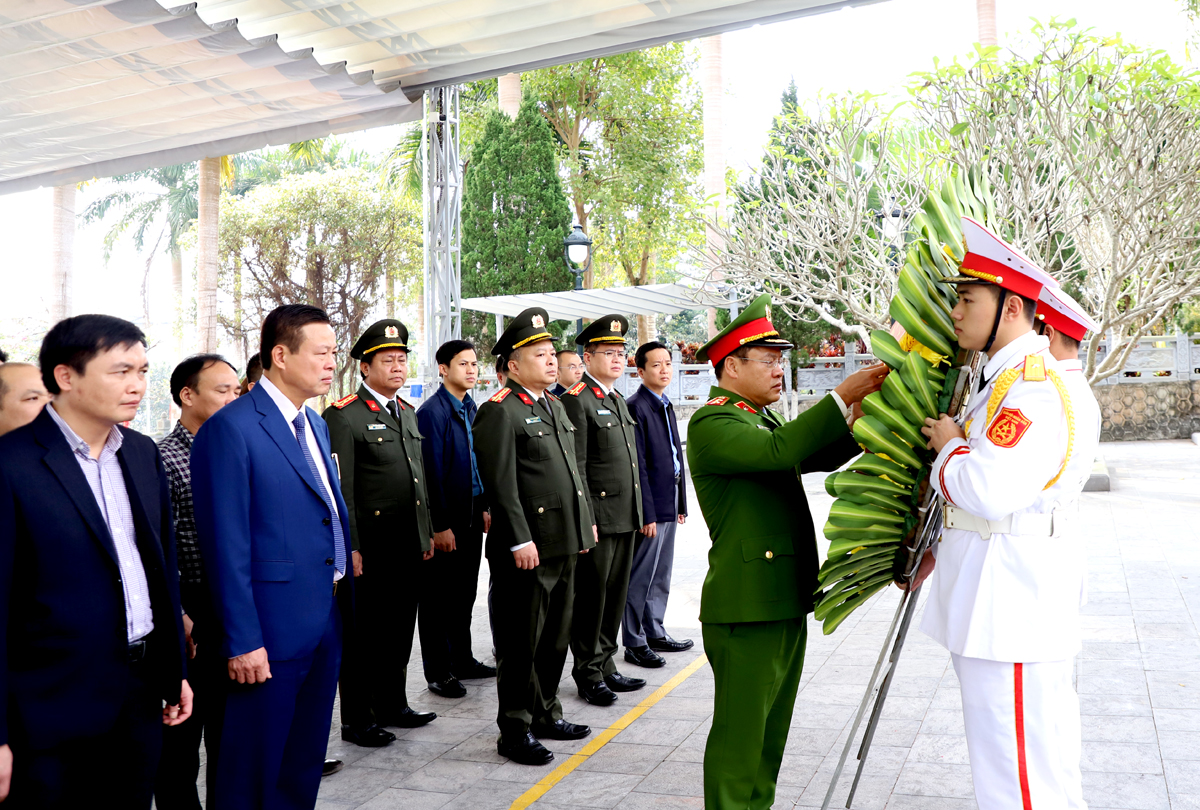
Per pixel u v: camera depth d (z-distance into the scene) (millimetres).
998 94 9094
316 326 2975
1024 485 2312
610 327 5031
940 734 3877
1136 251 8883
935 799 3271
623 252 25250
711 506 3086
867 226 10633
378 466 4426
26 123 7781
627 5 5863
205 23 5637
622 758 3859
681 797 3434
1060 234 11195
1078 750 2498
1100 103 8672
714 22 6172
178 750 3236
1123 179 8781
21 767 2244
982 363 2521
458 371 5238
